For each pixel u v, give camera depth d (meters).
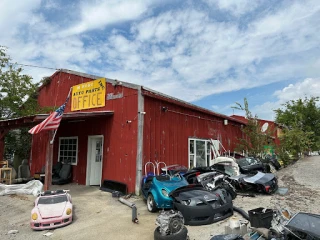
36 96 17.03
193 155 13.48
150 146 10.62
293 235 4.13
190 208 6.16
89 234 5.96
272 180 9.34
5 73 15.50
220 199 6.58
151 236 5.68
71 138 13.45
